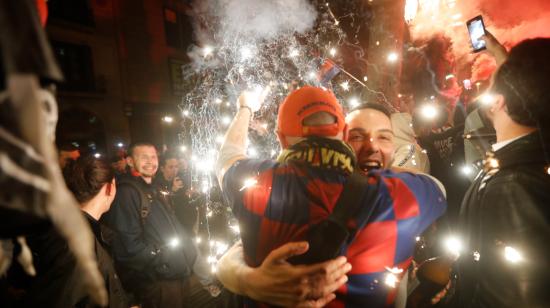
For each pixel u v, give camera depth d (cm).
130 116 1515
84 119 1374
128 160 327
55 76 56
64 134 1302
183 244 287
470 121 170
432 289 138
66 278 141
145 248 261
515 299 88
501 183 95
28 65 51
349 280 102
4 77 49
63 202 54
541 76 94
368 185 104
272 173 112
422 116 285
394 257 105
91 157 210
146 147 306
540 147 94
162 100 1641
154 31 1608
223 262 130
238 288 116
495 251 94
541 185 88
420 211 106
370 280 103
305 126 113
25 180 50
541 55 95
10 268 145
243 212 114
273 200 107
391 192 104
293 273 94
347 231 96
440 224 204
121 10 1479
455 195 204
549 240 84
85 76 1382
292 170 108
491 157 104
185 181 467
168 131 1661
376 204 101
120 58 1486
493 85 109
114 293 182
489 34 161
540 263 85
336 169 106
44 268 144
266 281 99
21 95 50
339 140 113
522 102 97
